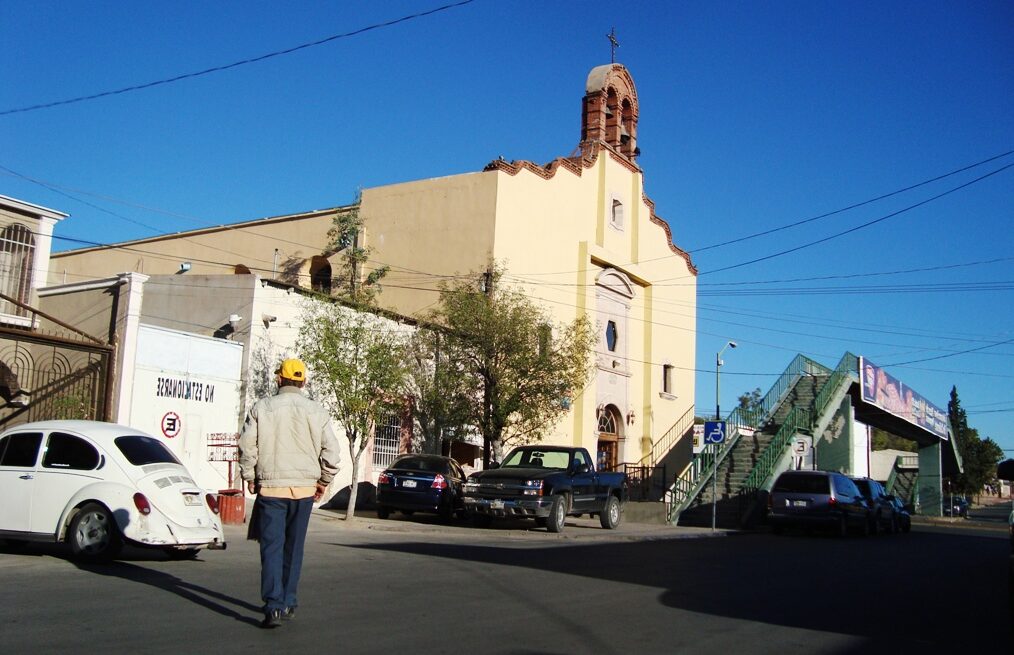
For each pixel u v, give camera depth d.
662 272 38.75
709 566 13.54
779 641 7.50
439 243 28.98
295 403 6.92
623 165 36.19
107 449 10.89
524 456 21.92
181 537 10.76
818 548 19.08
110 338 18.84
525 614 8.14
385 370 19.89
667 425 38.25
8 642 6.14
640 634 7.49
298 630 6.89
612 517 23.08
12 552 11.53
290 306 22.41
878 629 8.35
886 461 77.94
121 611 7.38
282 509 6.84
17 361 19.48
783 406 35.25
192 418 20.06
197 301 22.31
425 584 9.80
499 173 28.39
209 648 6.14
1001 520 57.53
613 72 35.97
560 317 31.19
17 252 19.88
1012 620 8.45
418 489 20.95
